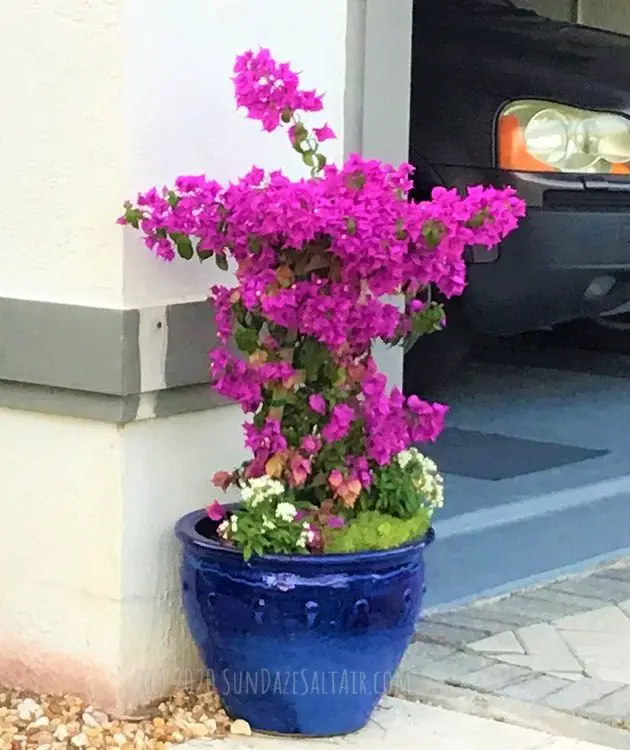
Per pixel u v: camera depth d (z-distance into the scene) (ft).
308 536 7.33
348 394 7.57
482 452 13.70
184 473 8.24
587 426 15.24
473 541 10.96
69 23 7.75
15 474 8.23
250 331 7.48
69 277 7.86
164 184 7.90
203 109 8.11
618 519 12.10
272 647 7.34
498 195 7.02
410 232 6.85
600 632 9.62
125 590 7.92
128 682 8.02
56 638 8.19
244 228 7.08
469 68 13.23
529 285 13.01
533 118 12.73
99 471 7.87
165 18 7.81
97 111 7.70
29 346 7.90
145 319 7.70
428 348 14.24
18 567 8.30
